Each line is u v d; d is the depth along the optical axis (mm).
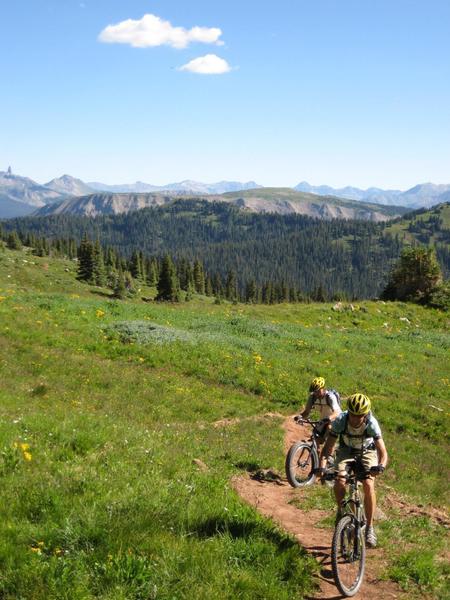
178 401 21062
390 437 21625
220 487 10531
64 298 38312
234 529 8180
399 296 63750
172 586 6121
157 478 9812
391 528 10164
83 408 17828
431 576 7898
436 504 13844
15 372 21047
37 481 8414
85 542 6637
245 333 36094
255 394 24297
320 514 10578
